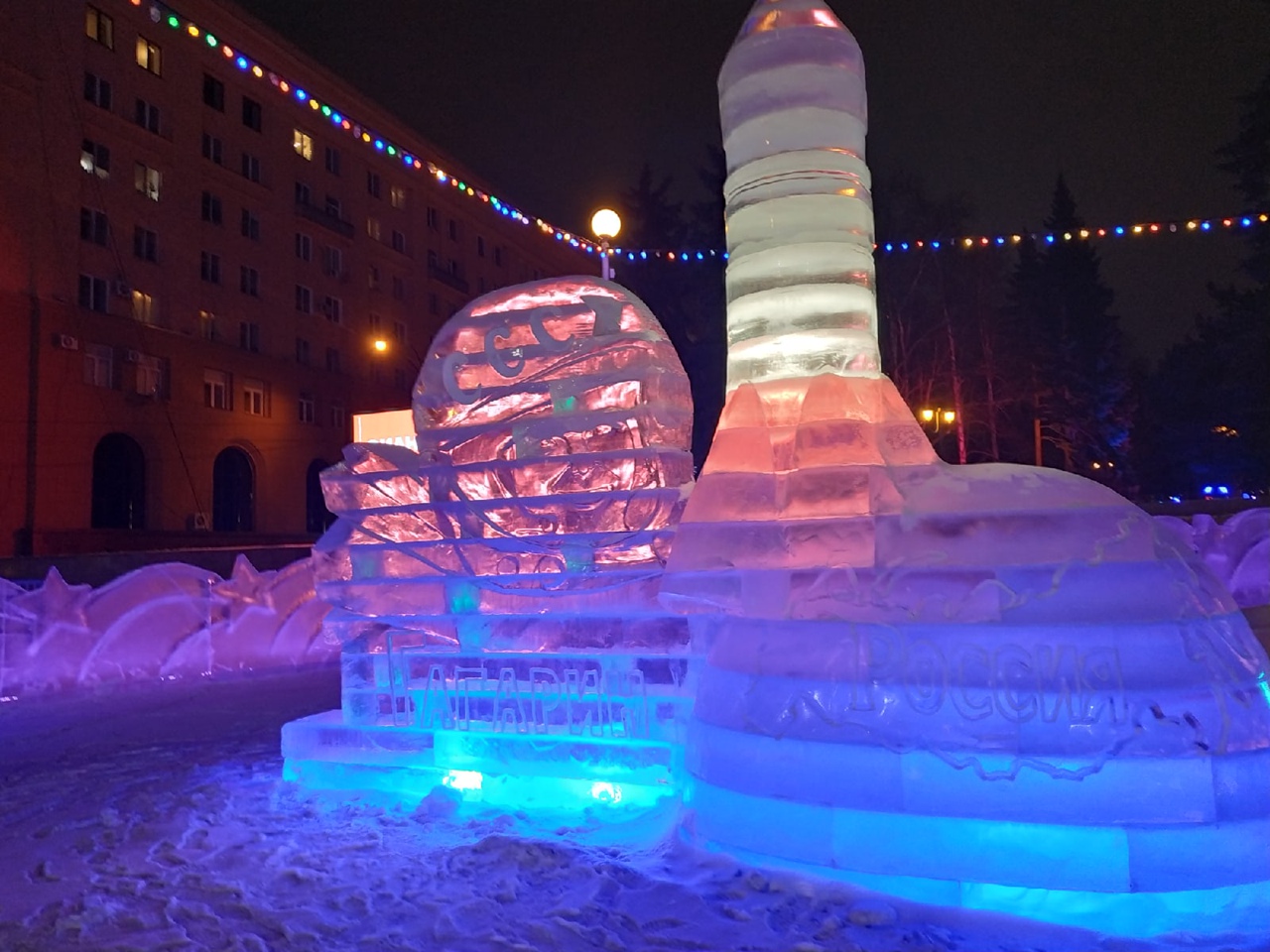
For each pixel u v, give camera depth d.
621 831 3.84
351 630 4.76
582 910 3.05
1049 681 3.07
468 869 3.47
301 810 4.35
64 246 26.86
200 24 31.00
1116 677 3.04
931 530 3.41
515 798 4.32
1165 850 2.90
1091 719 3.01
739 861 3.39
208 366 31.38
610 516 4.30
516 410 4.59
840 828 3.19
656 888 3.24
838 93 4.20
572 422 4.42
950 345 31.11
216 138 32.34
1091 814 2.94
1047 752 3.01
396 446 4.80
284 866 3.59
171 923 3.07
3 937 2.99
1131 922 2.89
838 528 3.54
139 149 29.36
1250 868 2.90
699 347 35.38
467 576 4.49
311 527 37.00
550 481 4.43
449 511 4.53
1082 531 3.29
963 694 3.14
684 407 4.63
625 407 4.40
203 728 6.88
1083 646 3.09
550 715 4.29
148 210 29.62
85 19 27.86
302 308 36.00
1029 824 2.99
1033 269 47.97
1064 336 42.84
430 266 42.81
